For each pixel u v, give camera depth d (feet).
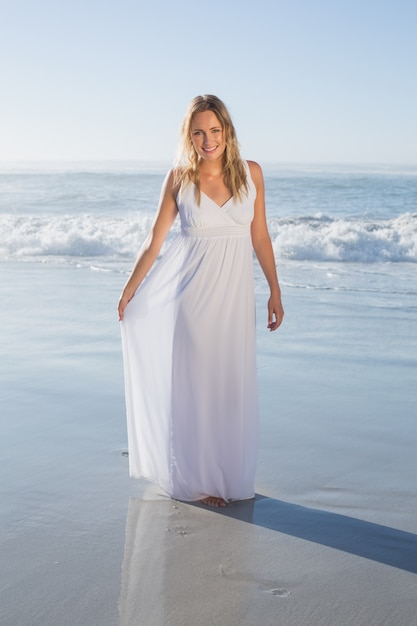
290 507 11.25
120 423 14.98
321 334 23.25
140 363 11.98
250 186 11.51
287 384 17.80
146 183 86.28
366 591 8.74
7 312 26.78
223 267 11.42
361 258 43.50
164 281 11.79
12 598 8.54
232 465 11.42
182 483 11.48
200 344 11.35
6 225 55.31
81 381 17.95
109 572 9.16
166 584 8.89
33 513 10.91
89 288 32.45
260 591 8.73
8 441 13.94
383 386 17.63
